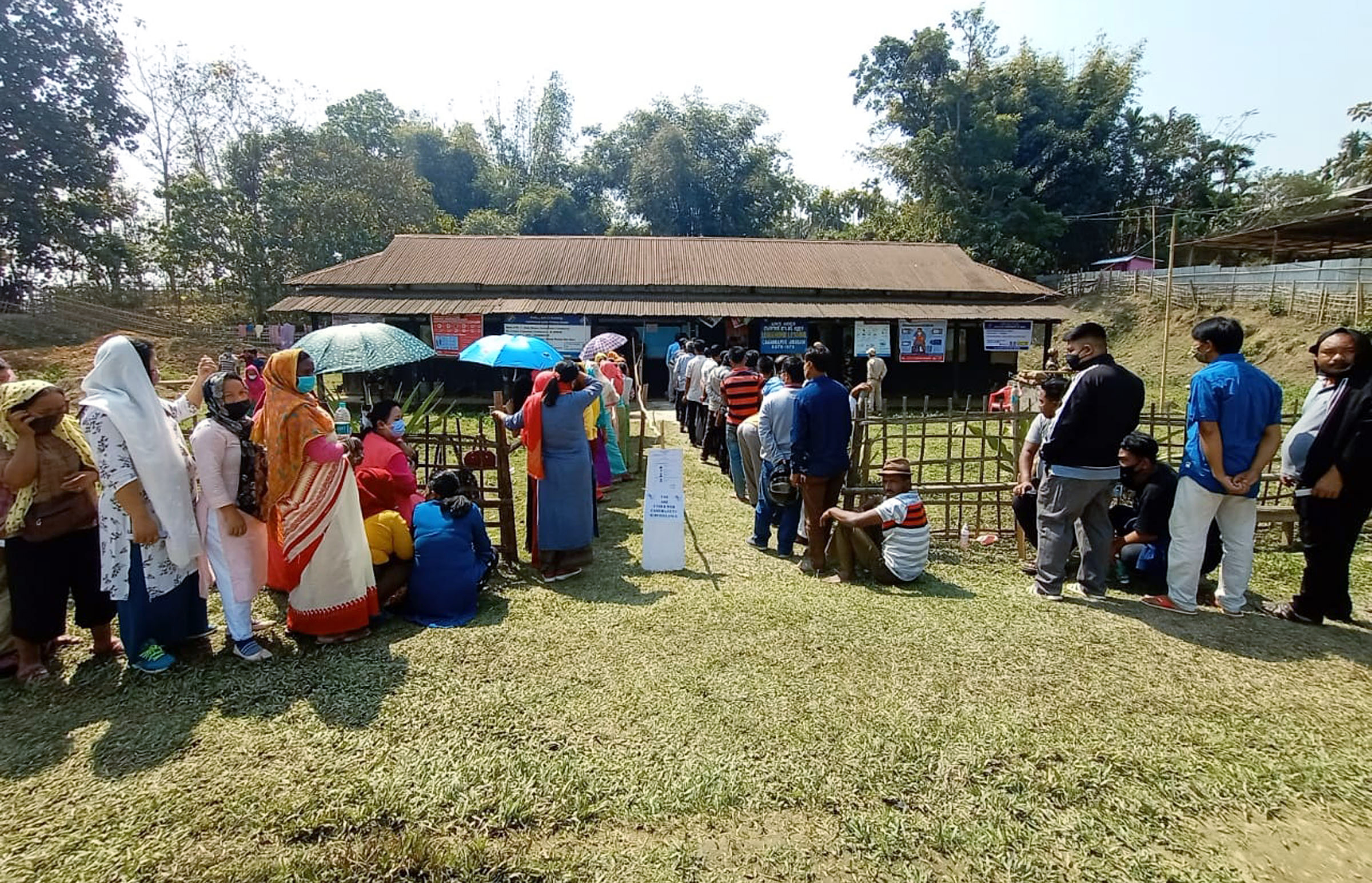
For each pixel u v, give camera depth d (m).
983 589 4.86
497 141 60.19
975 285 19.56
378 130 47.81
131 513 3.37
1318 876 2.33
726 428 7.73
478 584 4.50
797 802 2.63
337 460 3.79
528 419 5.02
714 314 17.61
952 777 2.78
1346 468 3.99
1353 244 24.05
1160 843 2.47
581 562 5.34
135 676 3.52
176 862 2.32
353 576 3.90
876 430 11.62
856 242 22.50
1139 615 4.34
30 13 25.48
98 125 27.59
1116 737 3.05
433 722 3.11
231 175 32.31
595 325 19.53
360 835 2.46
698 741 2.98
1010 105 36.41
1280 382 18.14
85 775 2.75
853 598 4.62
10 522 3.37
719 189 51.34
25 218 26.12
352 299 17.61
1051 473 4.57
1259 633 4.11
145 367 3.51
